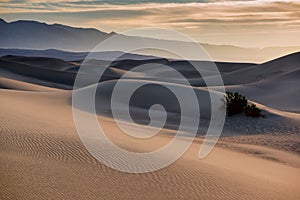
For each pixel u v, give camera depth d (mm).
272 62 93562
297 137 21844
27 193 7840
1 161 9781
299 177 13195
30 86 55750
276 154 17359
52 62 132500
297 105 46906
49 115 21109
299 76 59062
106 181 9156
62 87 73875
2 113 19391
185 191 9117
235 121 26031
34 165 9773
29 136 13547
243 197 9266
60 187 8359
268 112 27766
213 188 9578
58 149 11938
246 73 90875
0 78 57188
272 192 10188
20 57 139500
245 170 12562
